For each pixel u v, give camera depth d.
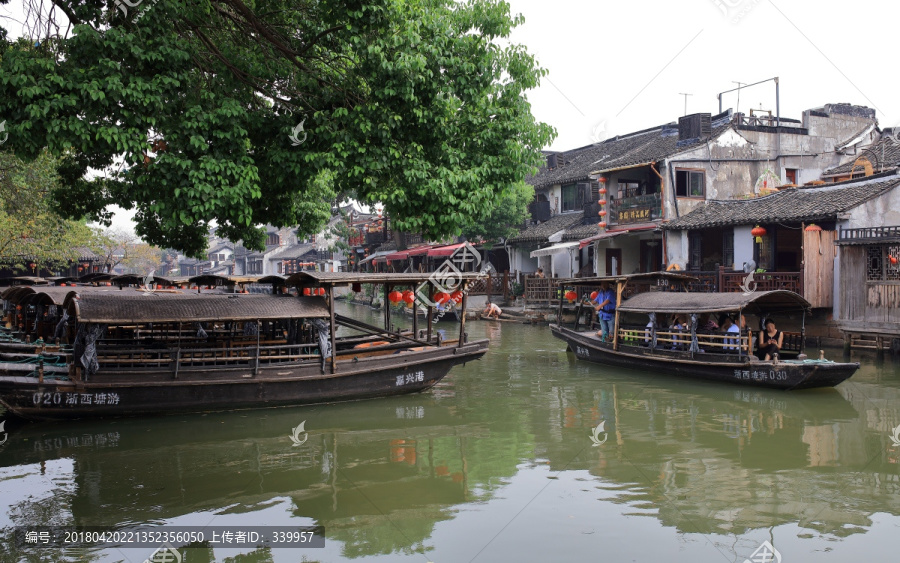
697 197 22.70
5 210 20.80
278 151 8.92
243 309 10.79
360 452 8.97
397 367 12.11
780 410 11.08
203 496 7.38
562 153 34.03
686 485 7.67
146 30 7.71
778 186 21.97
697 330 14.48
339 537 6.38
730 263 20.30
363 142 9.01
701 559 5.89
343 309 36.56
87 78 7.41
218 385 10.62
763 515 6.82
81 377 9.93
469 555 6.02
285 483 7.77
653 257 25.23
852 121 24.88
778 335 13.94
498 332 23.09
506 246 30.25
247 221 8.36
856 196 17.03
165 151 8.04
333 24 8.51
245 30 9.37
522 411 11.27
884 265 14.86
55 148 7.27
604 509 7.00
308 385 11.32
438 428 10.18
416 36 8.67
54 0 7.98
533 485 7.72
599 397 12.34
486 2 9.80
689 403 11.73
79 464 8.41
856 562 5.80
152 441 9.41
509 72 10.04
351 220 46.56
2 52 8.35
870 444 9.13
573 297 19.11
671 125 26.78
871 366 14.43
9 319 18.14
